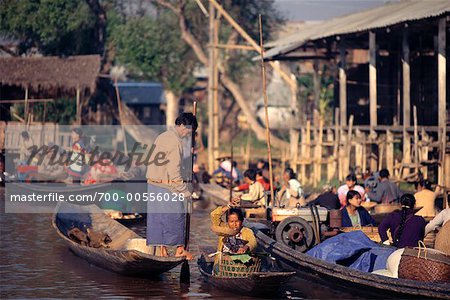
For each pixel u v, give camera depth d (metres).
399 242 21.28
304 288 20.16
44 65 64.50
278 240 22.59
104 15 76.75
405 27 41.81
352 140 44.69
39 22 72.62
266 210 26.20
